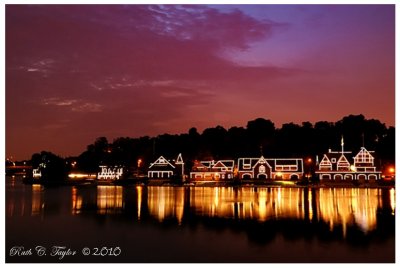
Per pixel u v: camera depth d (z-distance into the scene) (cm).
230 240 4369
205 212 6303
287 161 15150
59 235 4703
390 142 18075
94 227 5175
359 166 14350
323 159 14588
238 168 15412
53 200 8569
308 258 3688
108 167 18125
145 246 4166
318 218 5616
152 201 8088
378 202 7500
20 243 4325
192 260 3659
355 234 4588
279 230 4841
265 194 9544
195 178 15838
